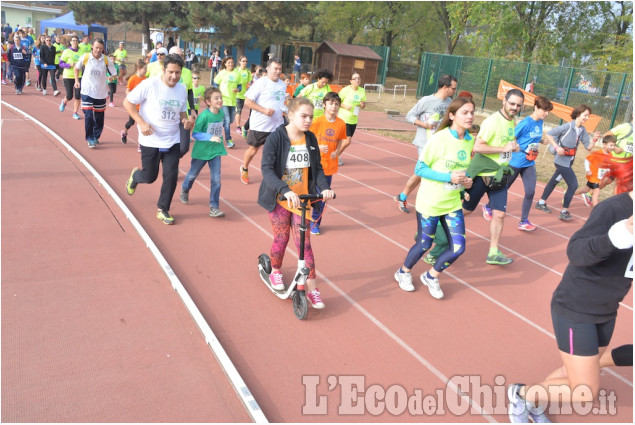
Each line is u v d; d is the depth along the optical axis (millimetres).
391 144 14680
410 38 49344
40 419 3205
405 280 5461
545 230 8055
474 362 4297
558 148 8242
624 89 19453
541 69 22531
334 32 50781
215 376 3777
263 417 3316
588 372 3098
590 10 29500
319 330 4578
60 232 6145
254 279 5426
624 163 2857
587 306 3037
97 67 10180
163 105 6219
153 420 3289
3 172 8430
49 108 15430
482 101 25422
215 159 6977
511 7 28062
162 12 34000
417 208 5195
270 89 8320
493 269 6328
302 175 4742
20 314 4336
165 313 4555
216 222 6980
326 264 6016
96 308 4535
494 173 6082
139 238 6141
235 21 31906
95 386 3547
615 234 2613
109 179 8586
